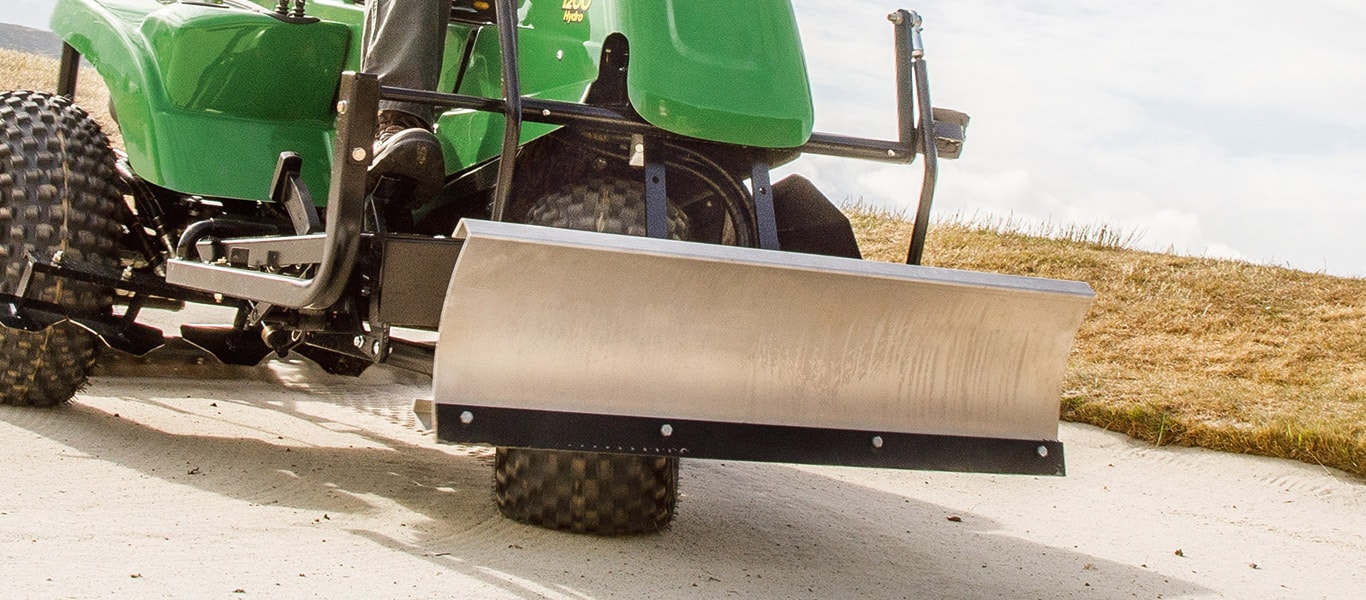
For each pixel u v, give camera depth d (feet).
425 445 16.22
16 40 43.39
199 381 19.45
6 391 14.85
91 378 18.15
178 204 15.12
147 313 24.88
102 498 11.37
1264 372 27.55
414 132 10.85
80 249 14.20
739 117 10.82
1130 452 22.49
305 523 11.22
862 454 10.48
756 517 13.85
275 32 13.34
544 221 10.82
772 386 10.28
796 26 11.60
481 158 11.75
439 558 10.34
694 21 10.98
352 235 9.96
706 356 10.07
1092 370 26.22
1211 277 34.45
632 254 9.43
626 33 10.74
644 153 10.81
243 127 13.47
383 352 10.59
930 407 10.77
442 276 10.11
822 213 12.50
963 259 36.68
